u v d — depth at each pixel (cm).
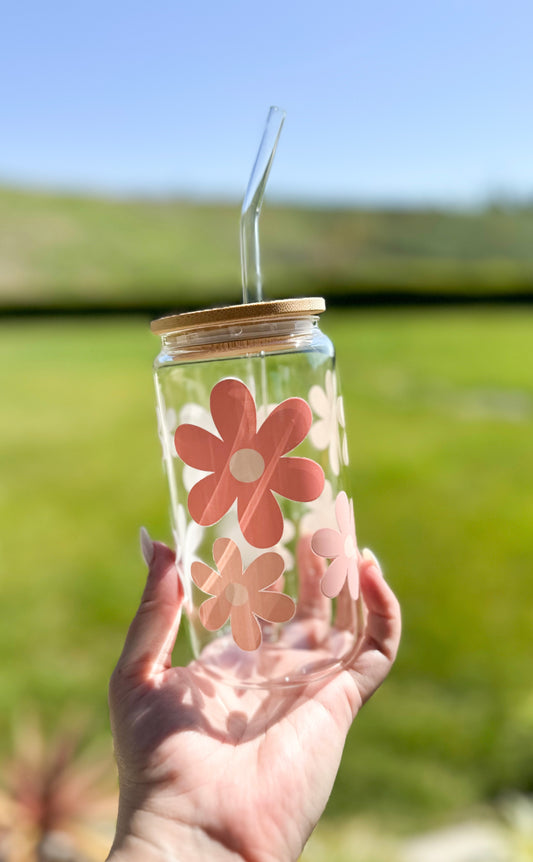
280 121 33
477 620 101
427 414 254
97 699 87
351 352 407
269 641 35
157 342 500
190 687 33
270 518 32
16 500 176
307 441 33
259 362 34
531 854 58
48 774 54
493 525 139
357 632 35
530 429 227
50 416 277
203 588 33
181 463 34
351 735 76
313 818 32
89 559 136
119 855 30
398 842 61
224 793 31
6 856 49
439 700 82
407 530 140
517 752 71
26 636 105
